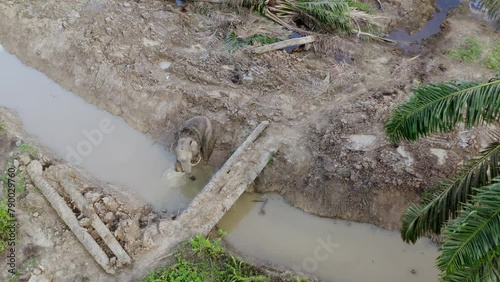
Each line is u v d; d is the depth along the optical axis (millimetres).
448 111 6562
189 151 10867
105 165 11742
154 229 9984
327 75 13070
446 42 14383
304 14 14625
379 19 15055
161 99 12477
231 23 14453
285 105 12320
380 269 9969
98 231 9836
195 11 15148
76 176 11078
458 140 11195
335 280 9781
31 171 10797
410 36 14945
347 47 14016
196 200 10398
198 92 12492
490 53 13742
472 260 5414
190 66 13117
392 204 10539
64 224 10117
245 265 9523
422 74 13148
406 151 11117
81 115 12898
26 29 14578
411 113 6836
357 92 12648
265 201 11102
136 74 12992
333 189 10820
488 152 7195
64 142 12234
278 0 14789
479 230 5422
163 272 9188
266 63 13352
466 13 15523
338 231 10609
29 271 9344
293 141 11555
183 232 9977
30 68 14156
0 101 13250
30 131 12477
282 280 9273
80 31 14117
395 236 10406
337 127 11680
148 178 11500
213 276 9219
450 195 7301
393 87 12734
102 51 13547
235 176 10836
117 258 9469
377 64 13664
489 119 6504
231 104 12227
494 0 14469
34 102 13242
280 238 10516
